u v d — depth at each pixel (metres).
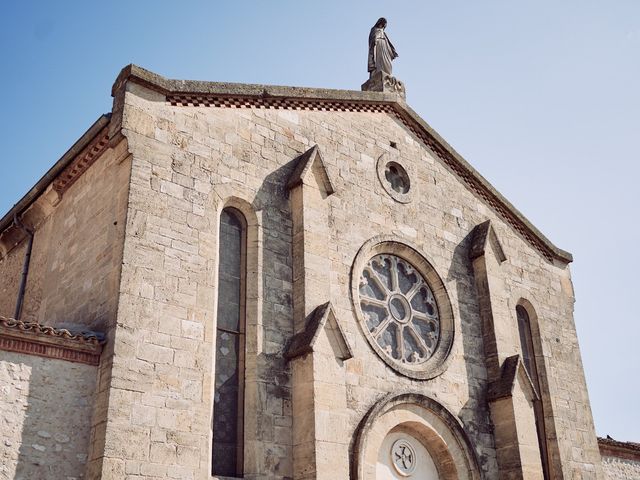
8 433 12.83
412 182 22.92
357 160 21.53
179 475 13.97
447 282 22.09
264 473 15.52
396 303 20.72
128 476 13.29
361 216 20.72
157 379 14.41
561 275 26.69
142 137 16.53
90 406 13.91
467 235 23.83
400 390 18.83
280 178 19.14
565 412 23.56
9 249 22.25
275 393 16.42
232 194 17.81
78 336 14.08
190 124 17.67
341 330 17.09
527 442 20.20
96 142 17.58
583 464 23.06
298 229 18.45
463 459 19.48
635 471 25.16
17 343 13.50
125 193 15.84
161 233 15.86
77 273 16.94
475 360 21.47
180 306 15.43
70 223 18.39
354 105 22.39
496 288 22.80
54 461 13.13
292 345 17.00
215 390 16.09
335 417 16.25
